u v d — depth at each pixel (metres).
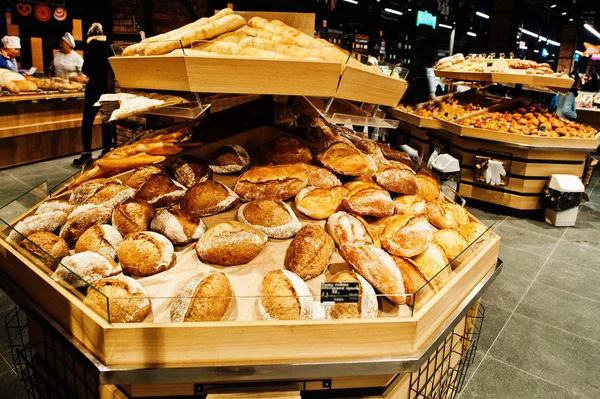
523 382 2.41
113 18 5.37
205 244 1.57
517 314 3.08
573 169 4.98
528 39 18.11
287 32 1.97
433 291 1.51
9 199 4.61
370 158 2.20
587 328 2.96
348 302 1.35
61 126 6.37
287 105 2.69
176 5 5.09
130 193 1.85
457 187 5.48
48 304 1.46
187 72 1.56
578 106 9.45
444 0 10.96
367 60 1.92
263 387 1.37
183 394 1.37
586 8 15.04
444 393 2.12
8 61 7.45
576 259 4.04
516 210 5.13
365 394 1.46
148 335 1.22
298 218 1.85
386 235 1.69
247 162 2.07
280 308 1.30
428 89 8.02
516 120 5.46
